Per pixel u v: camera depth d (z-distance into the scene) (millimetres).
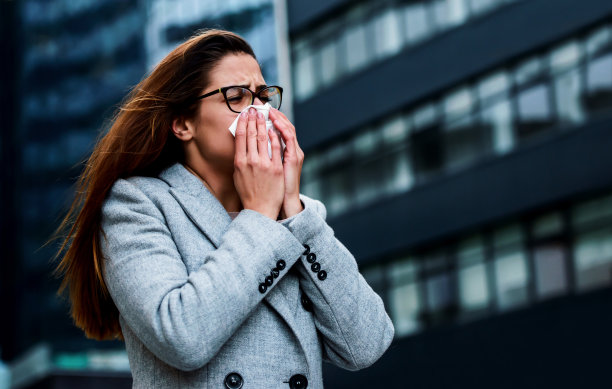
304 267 2006
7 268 37375
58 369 30000
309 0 23406
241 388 1901
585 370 16859
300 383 1957
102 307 2184
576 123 17625
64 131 36219
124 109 2137
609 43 17156
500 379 18219
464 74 19766
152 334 1851
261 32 24562
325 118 22750
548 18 18250
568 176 17641
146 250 1960
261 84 2170
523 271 18328
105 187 2090
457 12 20047
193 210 2049
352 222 21859
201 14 27047
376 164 21531
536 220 18281
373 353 2064
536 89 18422
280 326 1982
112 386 28750
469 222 19344
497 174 18906
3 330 36438
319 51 23156
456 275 19562
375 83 21625
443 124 20141
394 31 21312
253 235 1938
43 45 38094
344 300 2027
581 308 17078
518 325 18062
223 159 2107
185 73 2119
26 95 38562
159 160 2174
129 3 32406
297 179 2104
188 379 1908
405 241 20656
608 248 16953
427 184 20266
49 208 35812
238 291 1864
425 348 19766
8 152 39375
